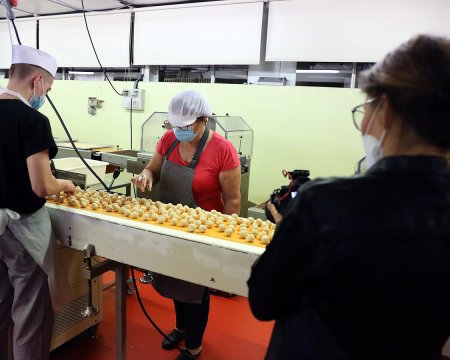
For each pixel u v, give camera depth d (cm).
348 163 294
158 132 325
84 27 394
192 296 162
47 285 148
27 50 137
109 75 411
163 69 381
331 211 55
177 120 165
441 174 55
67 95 426
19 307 146
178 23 343
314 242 56
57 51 416
